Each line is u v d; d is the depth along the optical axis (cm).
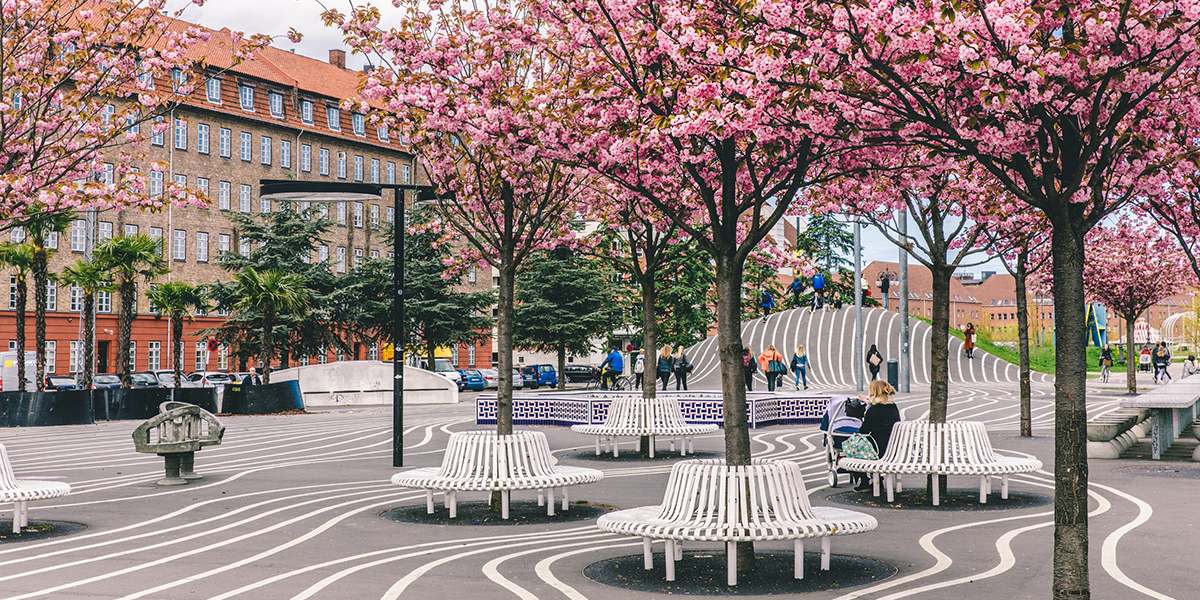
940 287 1597
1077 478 773
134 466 2080
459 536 1219
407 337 6334
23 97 1719
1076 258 800
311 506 1471
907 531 1218
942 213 1766
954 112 888
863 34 832
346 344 6228
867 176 1140
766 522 937
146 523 1335
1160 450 2009
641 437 2127
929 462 1423
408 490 1639
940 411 1526
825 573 979
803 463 2009
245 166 8381
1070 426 777
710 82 920
